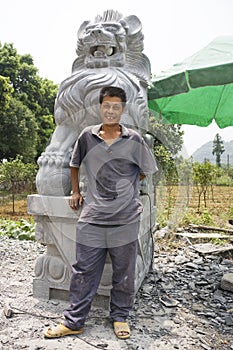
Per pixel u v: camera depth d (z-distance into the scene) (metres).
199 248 4.94
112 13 3.09
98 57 2.93
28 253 4.42
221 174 11.64
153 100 3.66
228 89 4.34
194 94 4.40
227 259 4.60
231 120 4.91
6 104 16.56
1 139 17.05
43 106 20.62
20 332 2.32
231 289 3.21
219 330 2.49
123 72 2.89
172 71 3.45
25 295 2.94
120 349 2.15
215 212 9.24
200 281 3.51
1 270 3.64
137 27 3.13
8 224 6.58
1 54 18.94
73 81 2.88
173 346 2.22
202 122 4.89
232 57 3.07
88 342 2.22
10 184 11.28
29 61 20.58
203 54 3.34
